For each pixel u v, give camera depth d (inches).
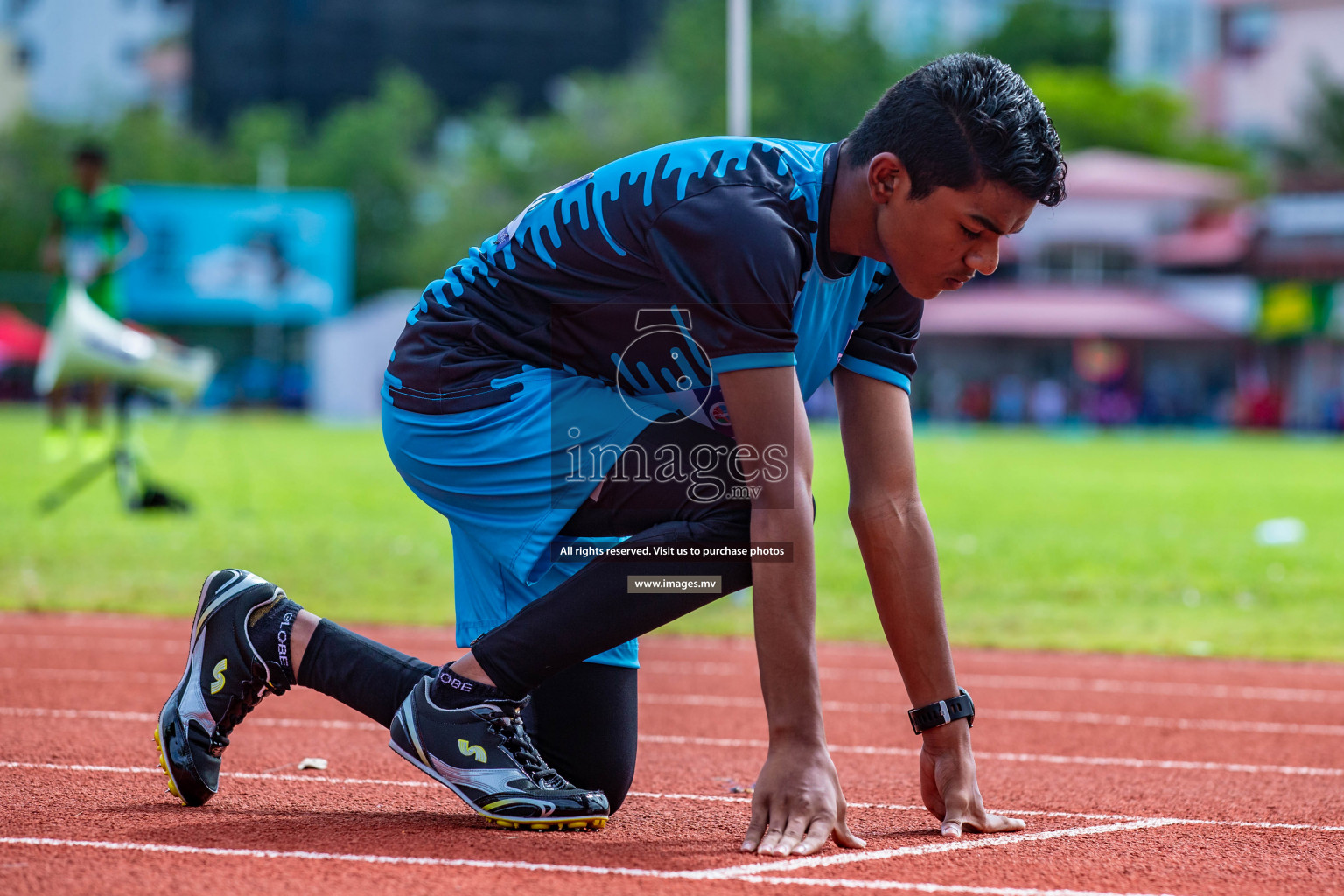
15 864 303.4
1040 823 383.2
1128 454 3164.4
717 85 6879.9
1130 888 309.9
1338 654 808.3
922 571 359.9
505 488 341.7
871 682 689.0
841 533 1407.5
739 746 516.7
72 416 3462.1
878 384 360.2
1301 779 473.1
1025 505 1776.6
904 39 7859.3
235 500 1598.2
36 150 6456.7
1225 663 773.9
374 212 6958.7
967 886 303.9
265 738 494.9
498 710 342.0
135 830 339.9
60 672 640.4
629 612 327.3
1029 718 599.5
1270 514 1696.6
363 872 303.1
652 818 378.9
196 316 4795.8
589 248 330.6
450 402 343.9
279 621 365.7
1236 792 446.0
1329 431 4872.0
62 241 1432.1
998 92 298.8
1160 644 835.4
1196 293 5447.8
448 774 346.0
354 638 365.7
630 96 6673.2
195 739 366.3
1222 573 1138.7
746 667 728.3
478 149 7106.3
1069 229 5841.5
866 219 315.3
